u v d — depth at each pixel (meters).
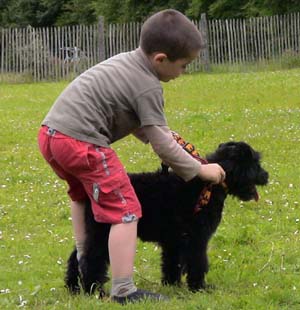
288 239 11.24
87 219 8.30
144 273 9.91
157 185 8.61
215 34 47.25
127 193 7.87
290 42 47.22
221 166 8.58
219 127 22.33
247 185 8.71
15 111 29.25
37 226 12.73
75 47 46.94
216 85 35.31
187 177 8.09
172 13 7.98
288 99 28.83
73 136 7.81
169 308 7.86
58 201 14.36
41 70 46.72
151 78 7.87
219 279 9.32
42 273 10.09
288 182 14.96
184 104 29.08
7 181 16.20
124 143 20.39
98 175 7.79
